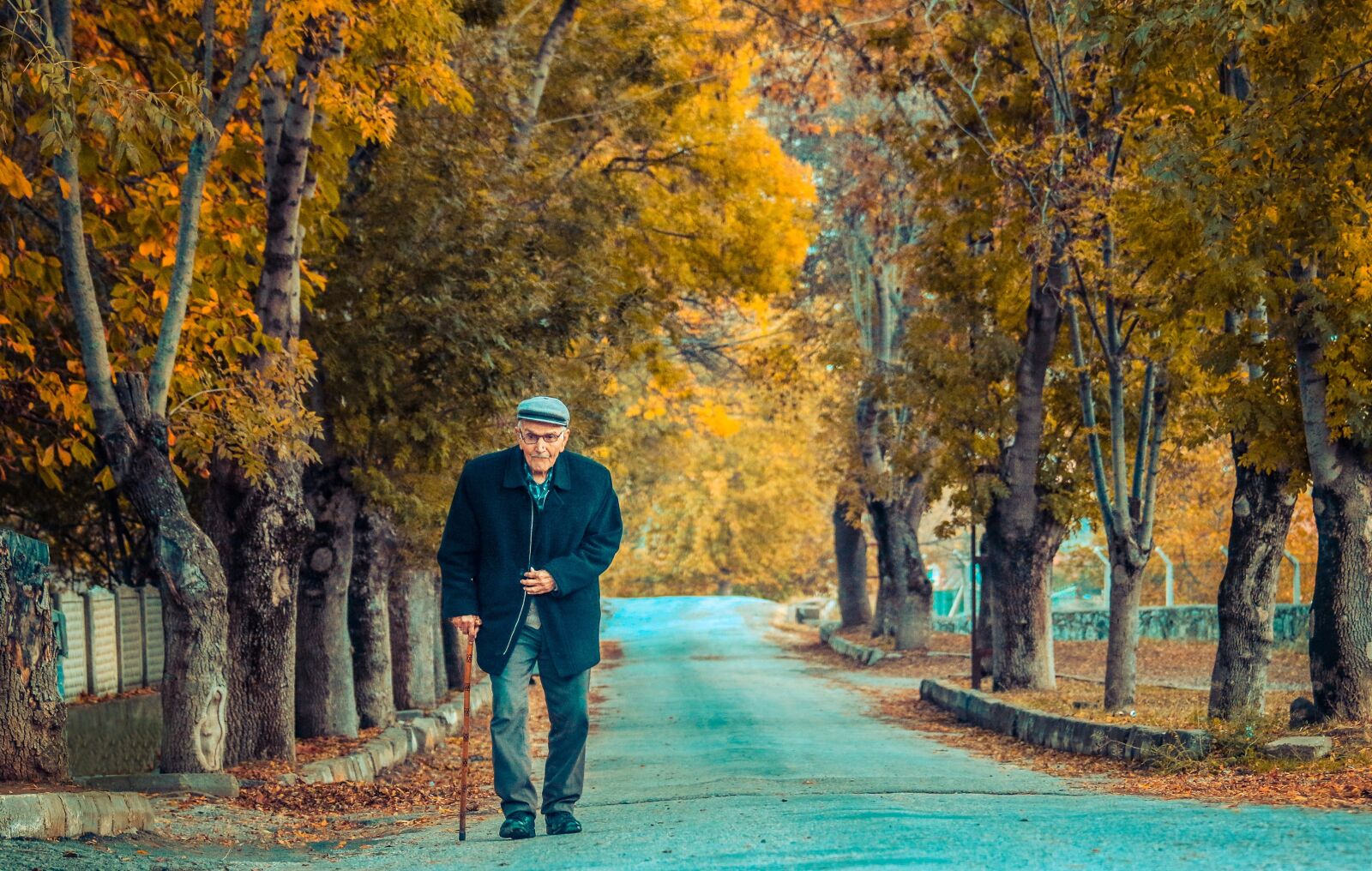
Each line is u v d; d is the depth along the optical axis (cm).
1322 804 967
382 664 2206
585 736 933
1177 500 4609
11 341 1596
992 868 659
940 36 2541
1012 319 2761
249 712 1545
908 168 2930
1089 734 1830
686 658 5109
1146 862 652
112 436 1357
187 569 1370
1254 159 1514
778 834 823
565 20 2819
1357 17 1455
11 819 896
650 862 732
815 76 3303
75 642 2484
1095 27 1558
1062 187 2100
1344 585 1530
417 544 2250
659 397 5153
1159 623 4075
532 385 2097
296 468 1590
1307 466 1617
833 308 4556
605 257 2577
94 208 1678
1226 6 1339
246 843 1084
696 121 3775
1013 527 2738
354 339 1819
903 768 1714
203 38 1504
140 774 1334
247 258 1684
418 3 1560
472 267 1905
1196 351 2008
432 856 845
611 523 923
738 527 9688
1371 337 1520
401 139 1919
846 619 5547
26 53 1327
